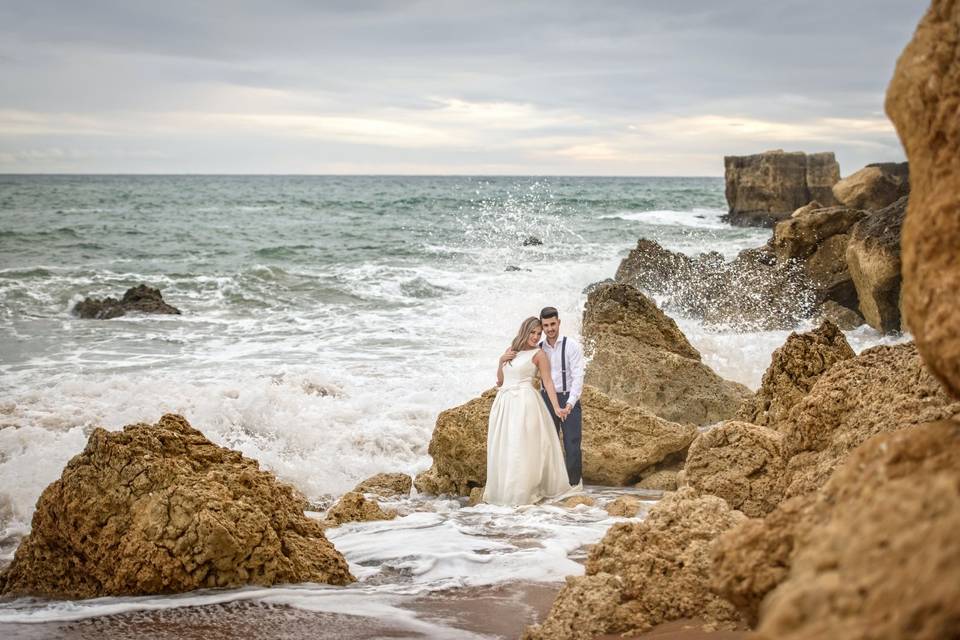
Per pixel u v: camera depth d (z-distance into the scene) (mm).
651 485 9156
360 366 15625
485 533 6645
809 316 19828
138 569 5062
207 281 26984
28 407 12086
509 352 8750
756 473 6070
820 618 1739
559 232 40969
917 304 2268
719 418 11680
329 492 10312
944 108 2312
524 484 8383
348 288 26219
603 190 116688
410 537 6469
